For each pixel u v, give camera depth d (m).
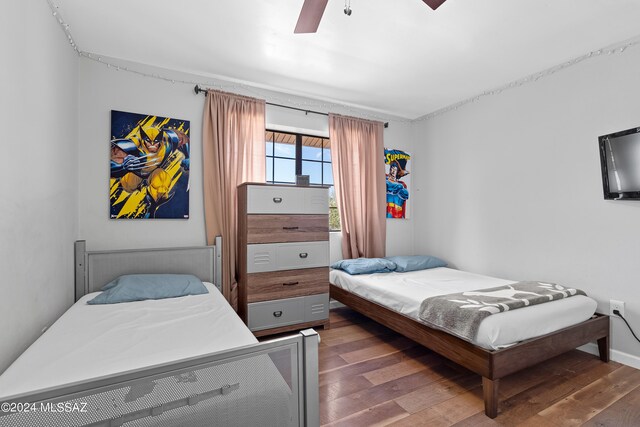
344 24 2.06
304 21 1.66
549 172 2.61
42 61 1.65
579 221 2.41
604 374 2.03
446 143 3.61
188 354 1.25
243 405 0.87
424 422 1.55
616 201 2.21
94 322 1.61
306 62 2.59
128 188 2.53
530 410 1.65
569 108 2.48
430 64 2.59
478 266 3.23
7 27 1.26
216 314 1.76
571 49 2.34
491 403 1.59
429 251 3.84
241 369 0.87
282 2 1.86
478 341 1.68
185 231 2.75
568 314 1.97
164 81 2.70
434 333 1.99
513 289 2.25
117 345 1.32
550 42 2.24
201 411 0.81
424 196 3.92
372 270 3.08
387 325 2.45
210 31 2.16
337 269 3.34
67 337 1.41
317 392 0.97
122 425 0.71
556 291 2.15
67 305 2.09
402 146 4.01
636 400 1.74
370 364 2.16
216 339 1.39
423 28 2.10
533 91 2.74
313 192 2.85
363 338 2.64
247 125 2.99
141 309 1.84
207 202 2.78
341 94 3.26
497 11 1.91
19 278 1.37
